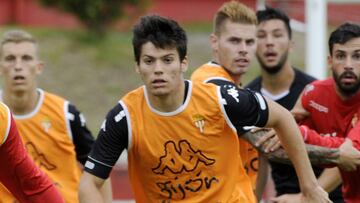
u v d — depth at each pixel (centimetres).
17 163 1588
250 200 1881
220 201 1786
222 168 1778
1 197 2139
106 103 6188
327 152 1883
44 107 2323
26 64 2302
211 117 1739
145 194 1816
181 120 1738
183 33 1714
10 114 1588
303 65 6234
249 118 1736
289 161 1877
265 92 2561
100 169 1730
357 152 1880
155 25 1689
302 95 2223
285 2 4247
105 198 2005
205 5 8056
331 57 2077
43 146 2311
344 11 6244
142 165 1770
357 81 2045
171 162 1755
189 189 1778
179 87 1723
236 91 1741
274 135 1877
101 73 6525
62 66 6562
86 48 6844
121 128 1730
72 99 6194
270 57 2492
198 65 6538
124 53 6831
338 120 2141
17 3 7744
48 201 1622
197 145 1745
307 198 1769
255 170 2203
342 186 2208
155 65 1677
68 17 7862
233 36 2108
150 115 1738
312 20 3425
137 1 7056
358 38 2019
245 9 2148
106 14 6975
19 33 2325
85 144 2362
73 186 2333
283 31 2494
